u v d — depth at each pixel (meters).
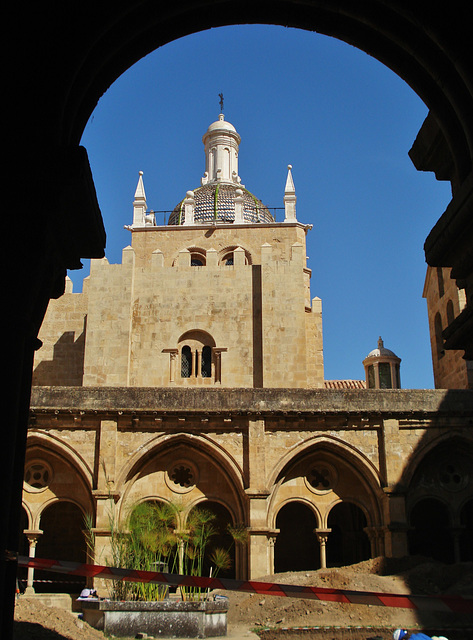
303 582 22.64
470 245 8.22
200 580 11.79
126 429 28.44
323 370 42.34
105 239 9.18
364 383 50.34
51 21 7.77
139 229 48.22
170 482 28.75
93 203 8.35
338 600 10.43
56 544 33.03
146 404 28.42
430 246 8.93
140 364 40.34
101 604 18.38
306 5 8.86
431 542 33.25
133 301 41.16
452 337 9.09
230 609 22.14
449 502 28.81
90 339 39.84
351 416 28.69
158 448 28.73
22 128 7.45
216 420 28.58
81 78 8.15
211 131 63.81
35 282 7.33
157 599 20.84
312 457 29.20
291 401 28.70
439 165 9.45
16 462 7.70
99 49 8.25
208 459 28.89
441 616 19.42
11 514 7.62
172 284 41.44
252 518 27.33
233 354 40.34
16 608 16.84
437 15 7.79
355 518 33.72
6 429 6.96
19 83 7.57
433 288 44.00
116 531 26.33
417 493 28.83
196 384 40.12
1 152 7.34
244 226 48.06
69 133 8.03
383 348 51.59
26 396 7.84
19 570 31.61
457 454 29.33
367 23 8.58
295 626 18.88
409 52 8.51
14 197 7.28
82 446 28.19
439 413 28.61
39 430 28.23
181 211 53.94
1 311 7.09
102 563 26.45
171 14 8.66
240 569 27.70
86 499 28.20
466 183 7.85
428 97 8.70
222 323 40.84
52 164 7.30
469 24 7.75
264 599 22.02
